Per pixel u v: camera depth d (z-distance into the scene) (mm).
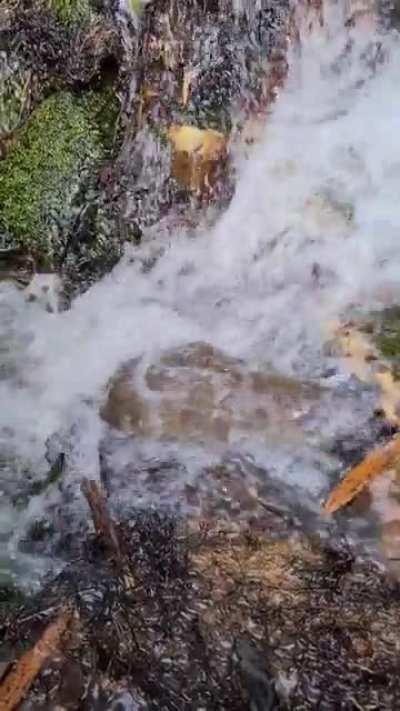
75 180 2746
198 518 2205
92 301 2686
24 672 2004
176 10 2750
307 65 2809
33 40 2721
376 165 2723
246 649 1981
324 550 2127
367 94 2803
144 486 2281
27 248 2725
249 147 2773
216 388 2406
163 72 2775
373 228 2672
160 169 2770
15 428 2430
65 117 2758
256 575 2090
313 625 2010
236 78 2783
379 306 2580
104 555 2184
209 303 2643
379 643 1981
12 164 2721
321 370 2445
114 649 2014
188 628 2023
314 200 2719
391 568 2100
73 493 2307
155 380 2436
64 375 2504
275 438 2334
